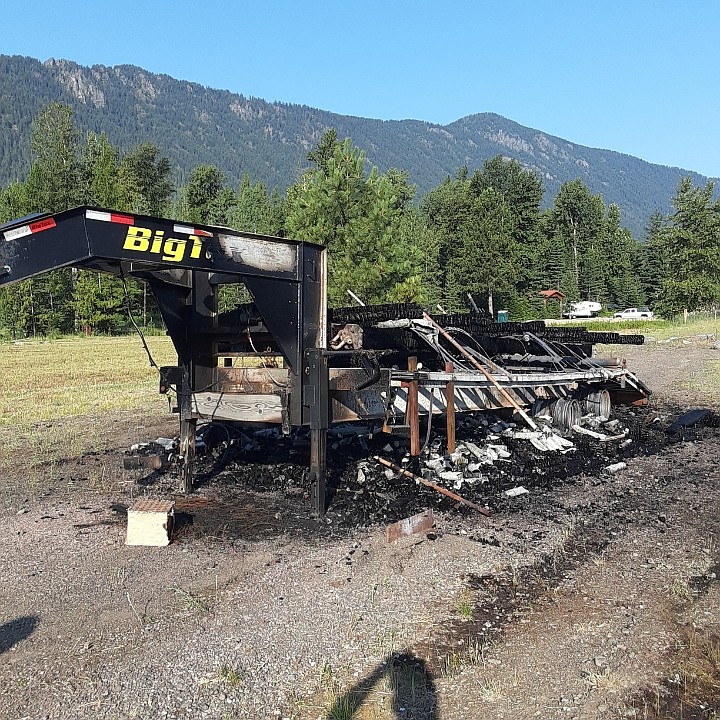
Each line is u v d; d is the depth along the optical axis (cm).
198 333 736
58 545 600
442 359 920
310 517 667
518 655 407
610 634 432
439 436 977
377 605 473
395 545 589
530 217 8088
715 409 1327
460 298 6550
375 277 2336
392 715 348
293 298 634
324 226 2395
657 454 943
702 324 4428
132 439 1093
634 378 1277
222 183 7919
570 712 350
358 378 682
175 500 730
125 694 367
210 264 569
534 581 515
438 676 384
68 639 428
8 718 348
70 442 1073
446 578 519
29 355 3284
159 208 7231
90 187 6153
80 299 5294
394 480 771
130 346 3984
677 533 624
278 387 723
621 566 546
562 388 1137
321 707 355
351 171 2412
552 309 7444
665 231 4716
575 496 743
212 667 393
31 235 507
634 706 355
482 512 680
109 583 514
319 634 431
